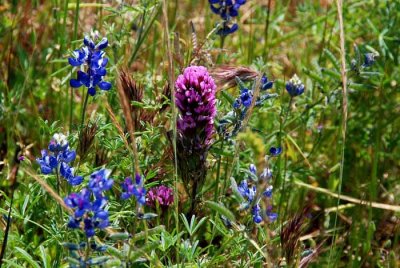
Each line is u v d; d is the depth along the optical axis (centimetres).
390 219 593
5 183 547
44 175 413
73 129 506
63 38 613
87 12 718
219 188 540
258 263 446
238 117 449
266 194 405
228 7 561
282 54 746
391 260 527
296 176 592
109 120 551
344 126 457
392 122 643
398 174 631
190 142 438
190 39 553
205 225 519
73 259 338
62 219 407
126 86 466
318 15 783
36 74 641
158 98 482
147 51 678
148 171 466
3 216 465
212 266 435
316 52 739
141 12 555
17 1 679
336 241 551
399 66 659
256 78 453
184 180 448
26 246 451
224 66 481
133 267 446
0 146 594
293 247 397
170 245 409
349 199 566
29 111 630
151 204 464
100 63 425
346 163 638
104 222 332
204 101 430
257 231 468
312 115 607
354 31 704
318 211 605
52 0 676
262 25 769
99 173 334
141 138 470
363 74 589
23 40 682
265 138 577
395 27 663
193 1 812
